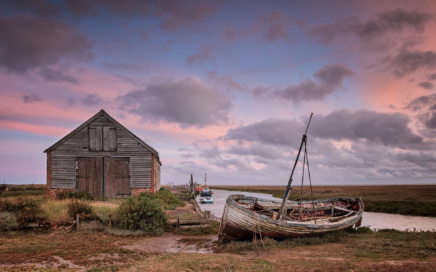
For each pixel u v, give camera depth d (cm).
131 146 2728
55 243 1325
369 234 1542
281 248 1220
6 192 4019
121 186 2692
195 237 1627
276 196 7350
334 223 1485
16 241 1348
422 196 4903
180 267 871
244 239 1415
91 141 2700
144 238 1556
